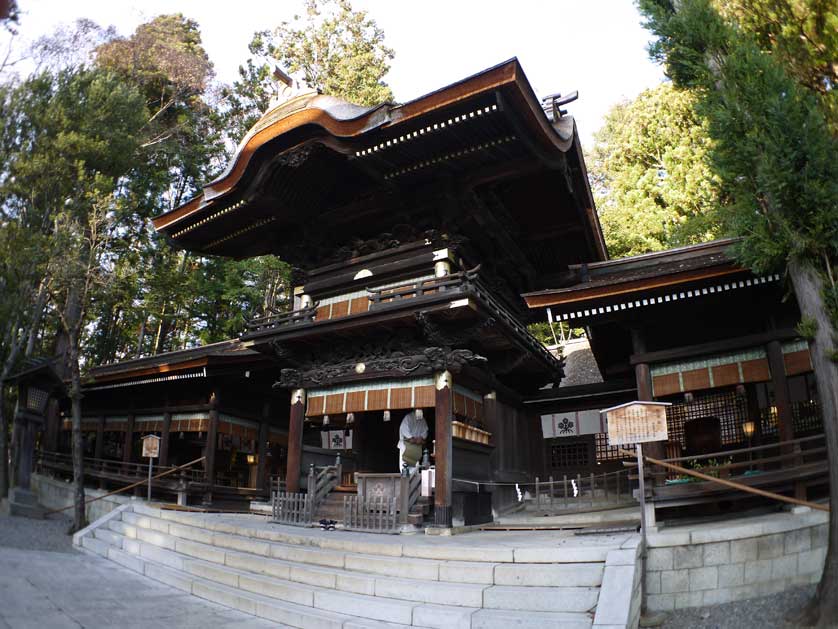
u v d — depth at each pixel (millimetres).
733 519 10000
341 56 32531
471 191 14094
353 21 33344
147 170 29594
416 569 8508
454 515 12617
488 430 15328
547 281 19516
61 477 23031
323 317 16031
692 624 7805
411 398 13672
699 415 13609
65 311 18109
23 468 18922
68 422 24734
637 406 8938
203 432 21875
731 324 11680
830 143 7559
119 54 31484
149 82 32812
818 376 7590
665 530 9578
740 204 8211
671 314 11969
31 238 17438
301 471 15164
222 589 9172
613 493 16578
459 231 14820
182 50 33656
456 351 13219
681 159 27859
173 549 11805
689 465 13094
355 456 16969
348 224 16281
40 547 12922
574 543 9070
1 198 18562
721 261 10445
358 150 13281
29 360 20641
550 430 17891
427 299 12969
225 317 33375
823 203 7465
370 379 14398
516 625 6785
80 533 13922
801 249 7578
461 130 12297
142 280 28719
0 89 19812
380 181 14375
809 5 8469
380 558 9031
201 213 16656
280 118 14180
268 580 9102
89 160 21281
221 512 17219
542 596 7285
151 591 9484
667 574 8398
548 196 16031
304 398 15633
